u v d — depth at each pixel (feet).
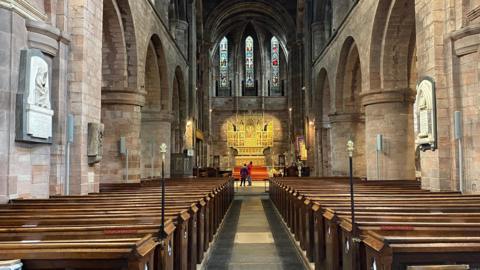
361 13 58.18
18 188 28.07
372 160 53.93
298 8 118.21
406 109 52.44
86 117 34.63
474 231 14.28
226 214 55.31
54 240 13.52
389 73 52.54
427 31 34.88
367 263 14.12
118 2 47.24
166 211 20.07
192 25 103.19
